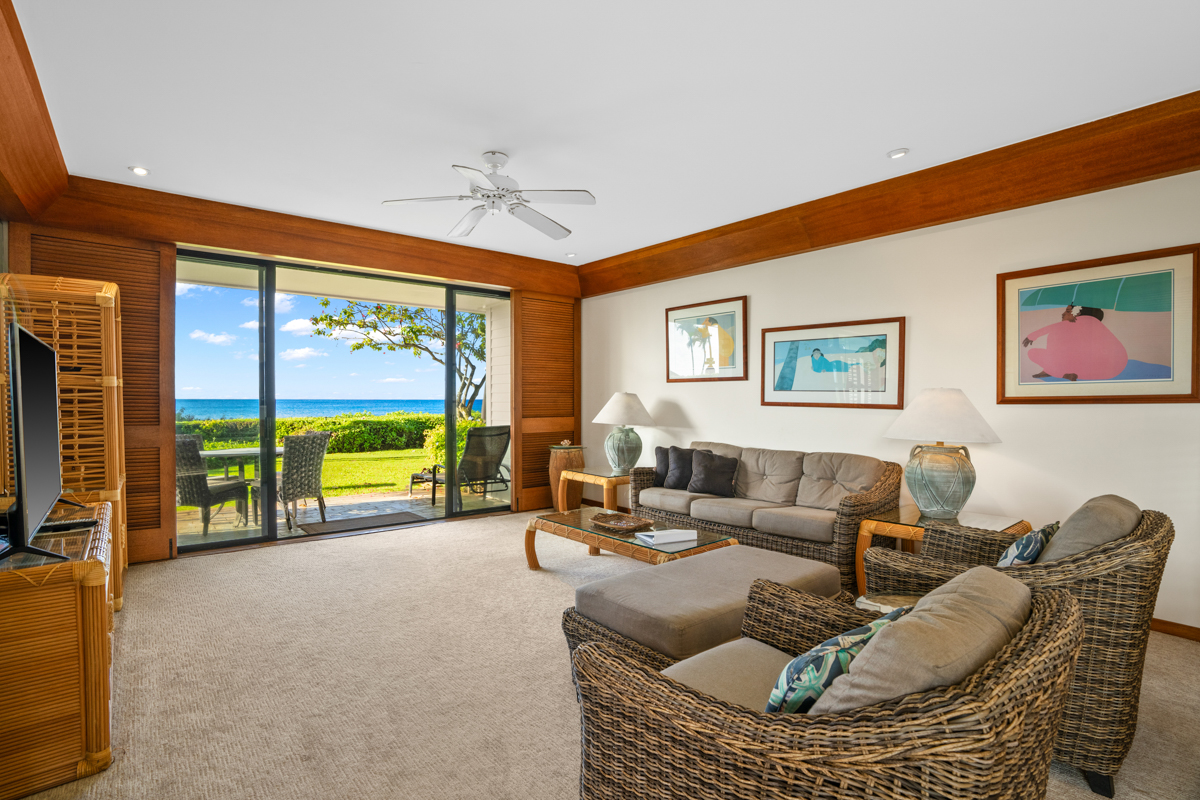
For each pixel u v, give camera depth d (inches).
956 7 82.5
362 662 104.5
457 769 74.6
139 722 84.6
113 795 69.3
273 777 72.8
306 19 85.2
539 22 86.0
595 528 141.2
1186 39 90.0
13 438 73.5
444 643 112.8
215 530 180.5
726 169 143.0
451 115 114.3
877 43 91.2
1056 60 95.9
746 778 41.9
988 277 144.3
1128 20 85.3
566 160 136.6
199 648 109.7
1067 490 132.5
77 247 153.5
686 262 210.2
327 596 138.6
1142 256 121.6
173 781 71.9
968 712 33.3
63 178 139.7
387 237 197.5
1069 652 40.6
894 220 155.8
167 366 166.9
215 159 135.3
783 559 105.6
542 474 252.2
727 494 178.7
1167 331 119.4
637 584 92.7
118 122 116.8
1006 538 96.7
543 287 245.8
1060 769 76.2
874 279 166.2
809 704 46.3
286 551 179.2
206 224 167.0
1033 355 136.6
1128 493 124.5
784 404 187.0
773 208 172.7
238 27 86.9
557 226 139.8
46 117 111.3
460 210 173.9
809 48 92.7
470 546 186.4
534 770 74.5
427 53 93.8
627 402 215.9
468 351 238.1
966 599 43.5
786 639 69.9
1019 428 139.3
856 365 169.6
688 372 217.8
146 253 163.3
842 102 109.8
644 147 129.4
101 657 73.5
